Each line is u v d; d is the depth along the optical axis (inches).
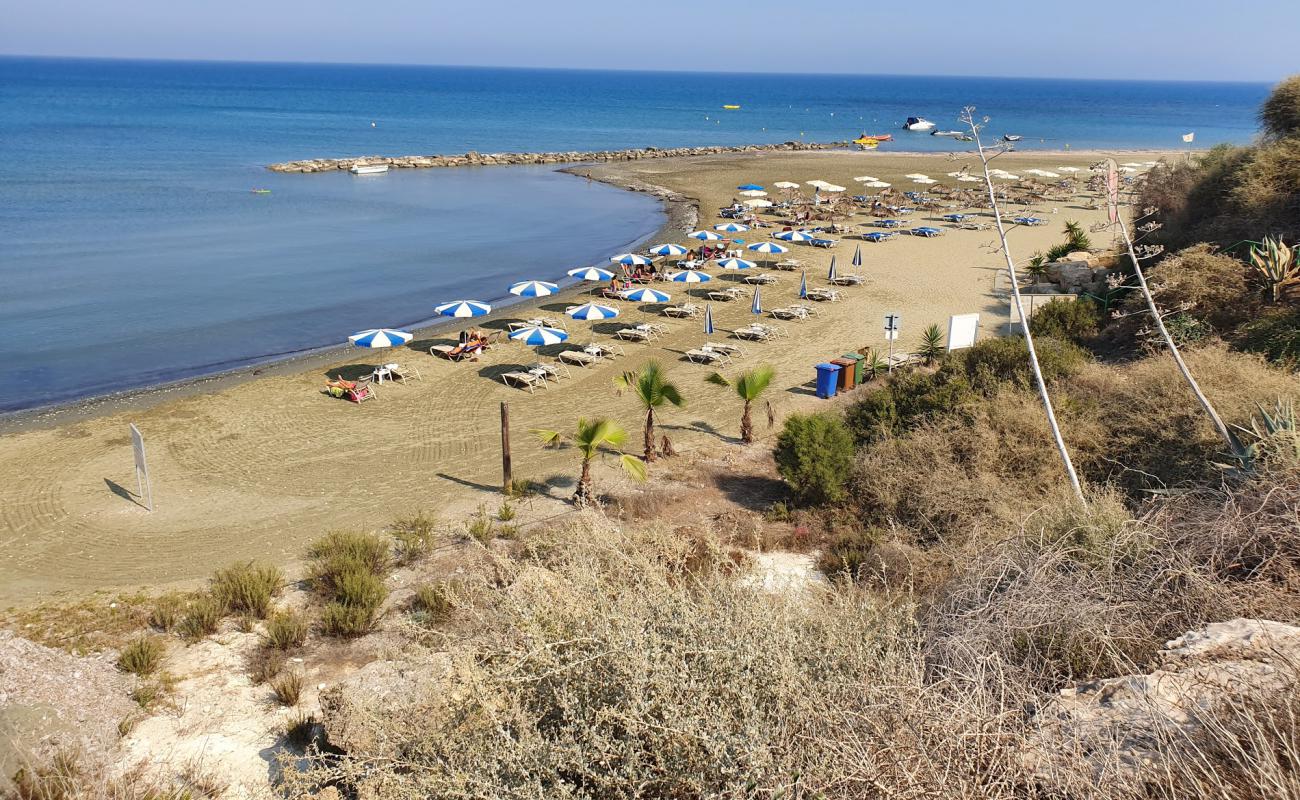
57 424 682.8
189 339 956.6
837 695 142.6
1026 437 436.5
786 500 487.8
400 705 187.6
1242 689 134.3
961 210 1833.2
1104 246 1293.1
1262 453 296.4
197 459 603.5
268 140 3432.6
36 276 1227.9
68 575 432.5
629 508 482.9
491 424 670.5
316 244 1536.7
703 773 128.0
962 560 282.4
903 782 121.9
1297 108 805.2
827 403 709.3
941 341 874.8
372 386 759.7
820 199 1929.1
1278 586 195.3
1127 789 117.2
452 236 1656.0
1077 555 239.5
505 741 135.4
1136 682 150.6
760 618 155.3
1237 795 114.2
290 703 304.7
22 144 2960.1
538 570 195.8
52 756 255.0
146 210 1809.8
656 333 945.5
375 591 383.9
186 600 397.7
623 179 2513.5
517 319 1035.9
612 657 141.7
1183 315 576.7
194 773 261.7
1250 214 706.2
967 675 146.5
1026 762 125.6
